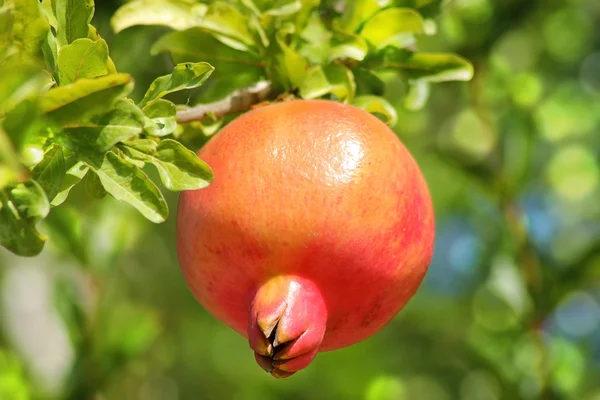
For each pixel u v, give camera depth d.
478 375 1.24
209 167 0.66
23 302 1.43
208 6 0.75
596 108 1.30
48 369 1.37
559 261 0.93
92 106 0.64
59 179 0.65
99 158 0.65
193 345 1.86
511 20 0.96
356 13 0.75
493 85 1.06
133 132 0.64
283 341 0.67
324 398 1.33
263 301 0.67
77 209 0.93
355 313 0.69
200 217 0.68
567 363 0.94
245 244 0.67
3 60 0.65
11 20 0.64
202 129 0.74
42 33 0.65
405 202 0.68
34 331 1.41
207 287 0.70
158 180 1.20
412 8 0.76
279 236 0.67
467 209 1.31
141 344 0.88
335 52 0.73
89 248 0.90
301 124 0.68
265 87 0.74
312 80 0.73
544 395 0.89
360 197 0.67
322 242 0.67
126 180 0.66
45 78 0.64
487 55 0.95
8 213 0.64
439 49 1.05
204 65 0.67
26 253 0.64
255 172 0.67
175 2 0.76
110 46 0.85
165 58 0.95
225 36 0.74
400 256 0.68
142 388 1.85
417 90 0.77
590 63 1.50
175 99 0.86
